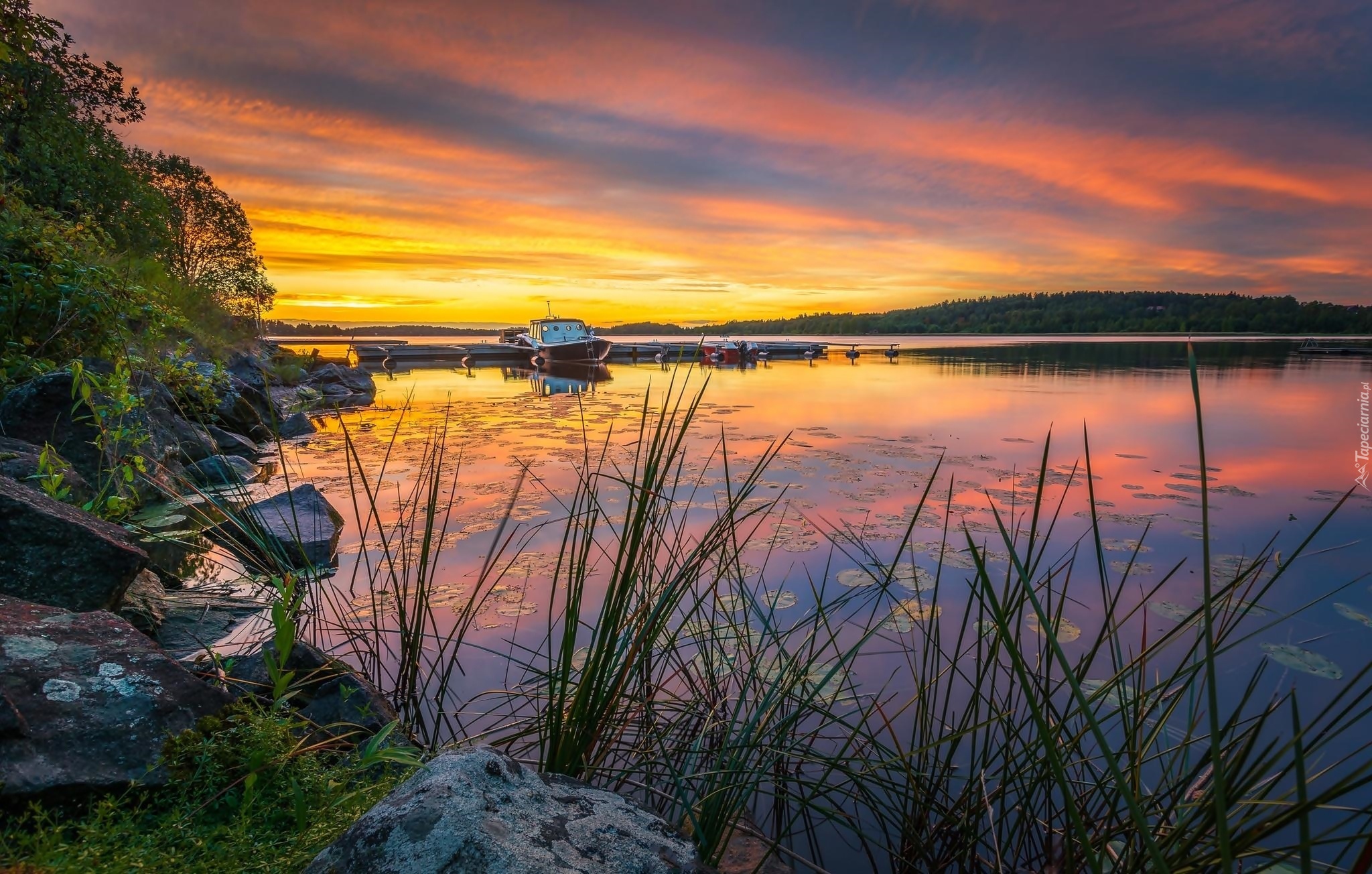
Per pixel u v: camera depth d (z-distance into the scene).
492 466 6.84
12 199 4.53
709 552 2.05
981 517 5.18
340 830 1.25
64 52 11.02
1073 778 2.09
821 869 1.93
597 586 3.75
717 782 1.93
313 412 11.83
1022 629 3.28
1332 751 2.29
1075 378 19.30
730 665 2.49
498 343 39.03
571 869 1.01
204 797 1.28
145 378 4.99
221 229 22.78
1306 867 0.88
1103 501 5.67
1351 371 20.78
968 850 1.83
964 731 1.88
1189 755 2.19
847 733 2.49
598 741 1.92
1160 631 3.26
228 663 2.20
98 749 1.28
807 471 6.73
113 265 5.28
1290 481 6.51
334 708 1.87
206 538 4.09
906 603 3.57
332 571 3.94
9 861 1.03
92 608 2.09
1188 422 10.40
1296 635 3.21
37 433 3.66
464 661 2.94
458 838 0.98
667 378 20.94
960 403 13.16
